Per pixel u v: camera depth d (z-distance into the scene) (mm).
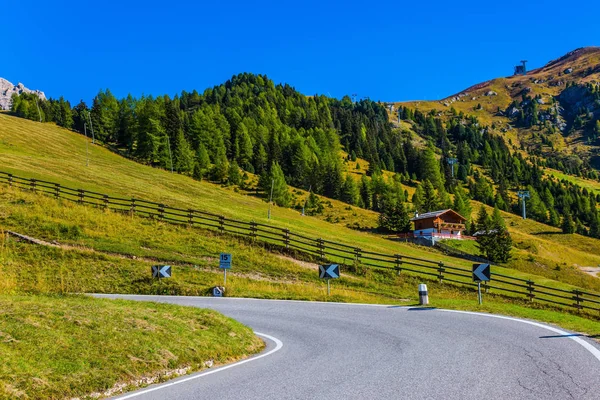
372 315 15844
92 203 40406
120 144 126375
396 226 92250
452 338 11078
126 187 62094
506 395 6426
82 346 8438
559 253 93812
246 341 11180
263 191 108750
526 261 72438
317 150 166000
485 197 164875
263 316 15922
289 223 60188
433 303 18812
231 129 160625
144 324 10500
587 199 173875
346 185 124750
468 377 7434
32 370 7125
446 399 6328
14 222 31516
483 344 10156
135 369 8117
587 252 113750
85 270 25688
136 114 122562
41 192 41094
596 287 64688
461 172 194250
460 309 16750
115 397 7023
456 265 50344
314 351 10258
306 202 109125
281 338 12188
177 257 30312
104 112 126562
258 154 138750
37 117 139750
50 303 11172
